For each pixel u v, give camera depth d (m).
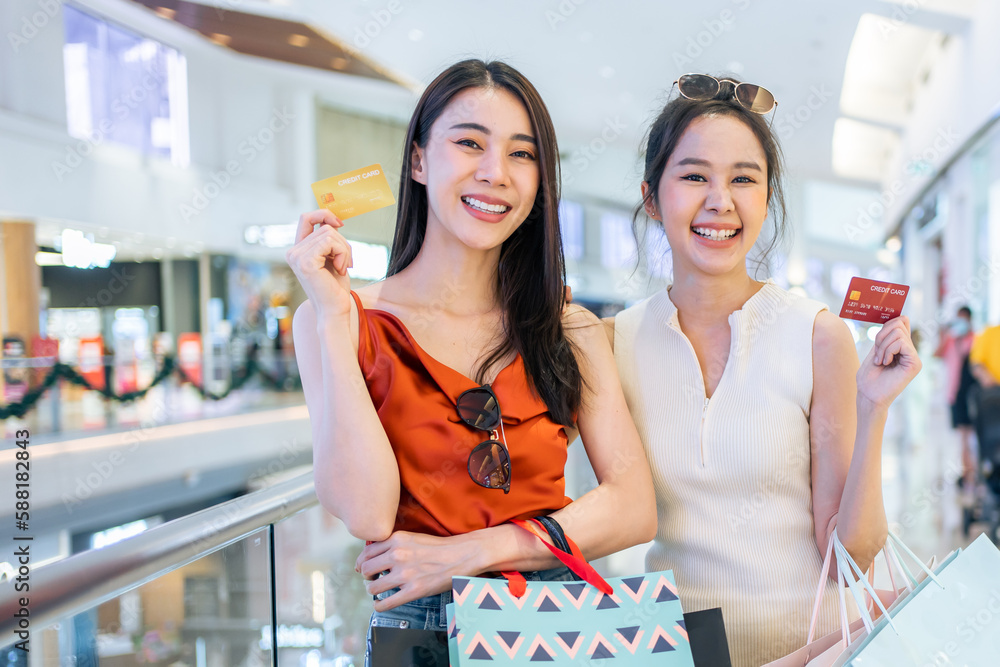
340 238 1.09
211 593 1.20
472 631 0.92
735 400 1.28
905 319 1.12
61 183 8.87
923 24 9.17
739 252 1.27
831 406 1.26
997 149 8.46
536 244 1.21
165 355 8.26
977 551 1.08
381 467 1.04
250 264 12.67
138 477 6.99
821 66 10.55
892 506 4.93
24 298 8.91
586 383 1.23
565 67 11.55
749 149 1.25
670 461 1.31
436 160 1.15
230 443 8.29
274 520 1.39
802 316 1.29
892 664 0.95
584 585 0.98
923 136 11.76
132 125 10.20
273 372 9.93
